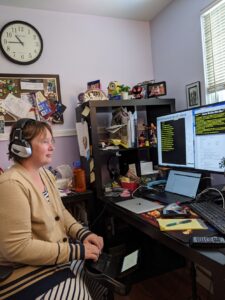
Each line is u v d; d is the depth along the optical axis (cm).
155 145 211
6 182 104
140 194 174
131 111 214
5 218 99
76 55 227
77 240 129
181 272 205
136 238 205
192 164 156
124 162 226
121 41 244
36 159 120
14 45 205
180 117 163
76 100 227
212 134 139
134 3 217
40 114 213
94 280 108
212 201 138
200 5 193
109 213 191
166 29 232
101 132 220
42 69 216
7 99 203
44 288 99
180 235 104
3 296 96
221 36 183
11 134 121
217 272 84
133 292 183
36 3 205
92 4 213
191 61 207
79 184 199
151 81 229
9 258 100
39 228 111
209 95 196
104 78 238
